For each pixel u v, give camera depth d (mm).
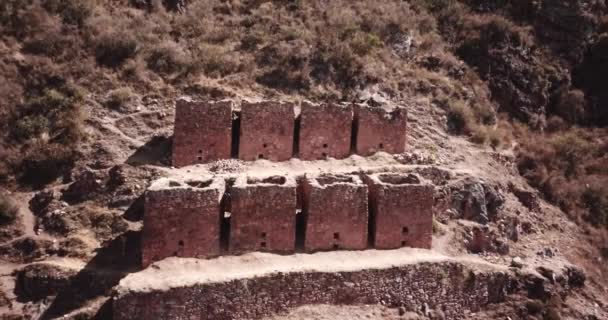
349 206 22234
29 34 33062
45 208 24547
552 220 29250
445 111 33562
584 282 25484
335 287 20453
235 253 21438
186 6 38312
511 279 22859
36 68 30844
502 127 35500
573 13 43000
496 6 43750
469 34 40469
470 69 38156
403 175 24172
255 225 21625
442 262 21844
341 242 22375
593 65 42781
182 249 20906
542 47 41656
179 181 22219
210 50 33719
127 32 33625
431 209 22922
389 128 28359
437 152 30297
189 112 25922
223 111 26203
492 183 28000
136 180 24953
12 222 24016
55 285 20797
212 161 26281
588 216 30734
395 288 21078
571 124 38906
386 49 36625
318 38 35562
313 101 31797
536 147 34125
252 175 24109
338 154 27641
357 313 20266
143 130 28469
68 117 28297
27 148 27219
